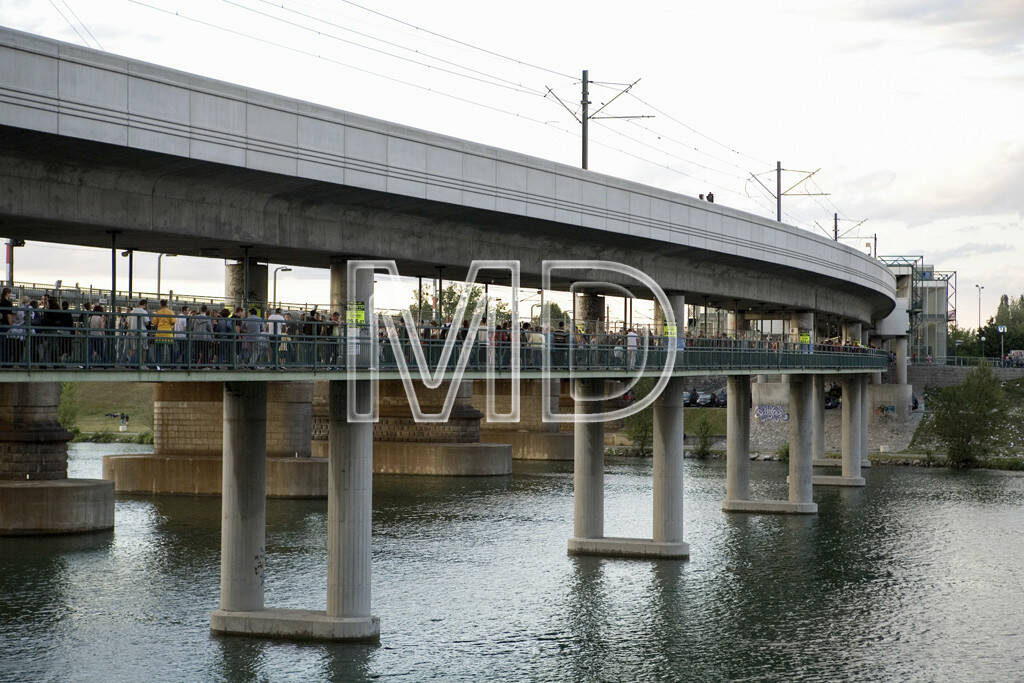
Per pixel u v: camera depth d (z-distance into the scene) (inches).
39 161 1208.8
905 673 1529.3
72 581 2025.1
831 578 2111.2
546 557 2265.0
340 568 1585.9
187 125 1238.9
